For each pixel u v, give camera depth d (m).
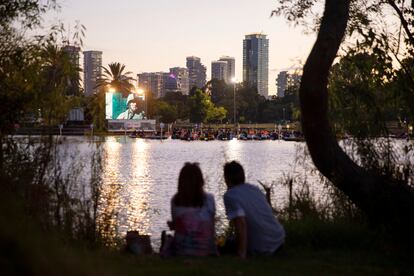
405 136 12.10
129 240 9.30
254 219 8.12
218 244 8.61
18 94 10.62
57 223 9.24
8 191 8.59
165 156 69.25
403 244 8.91
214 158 64.06
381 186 9.78
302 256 8.37
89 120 12.09
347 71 12.49
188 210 7.96
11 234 4.42
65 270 4.61
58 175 9.95
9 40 10.88
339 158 9.89
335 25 9.80
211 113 177.62
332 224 10.02
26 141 10.20
